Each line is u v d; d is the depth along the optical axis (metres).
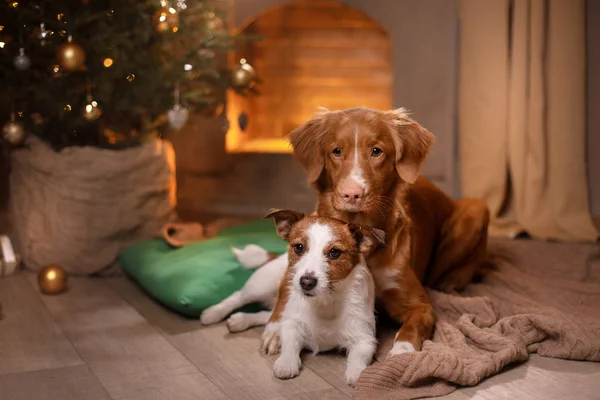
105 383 1.53
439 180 2.88
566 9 2.55
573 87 2.57
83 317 1.91
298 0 2.89
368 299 1.60
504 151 2.65
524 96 2.59
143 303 2.02
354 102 3.40
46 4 2.12
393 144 1.64
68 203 2.23
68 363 1.63
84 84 2.22
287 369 1.54
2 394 1.48
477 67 2.66
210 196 3.03
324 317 1.59
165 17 2.18
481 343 1.64
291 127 3.42
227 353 1.68
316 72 3.39
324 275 1.49
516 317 1.69
